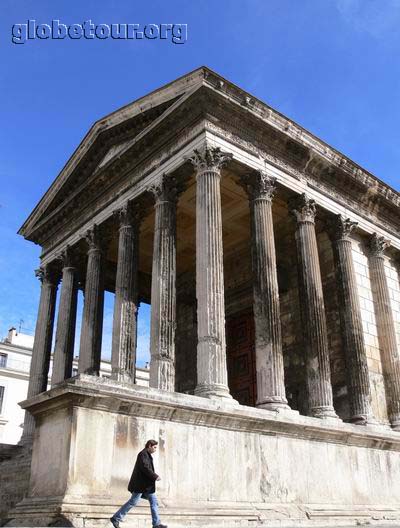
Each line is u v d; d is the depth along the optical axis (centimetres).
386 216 2988
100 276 2800
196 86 2203
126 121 2731
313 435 1930
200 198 2119
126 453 1398
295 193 2483
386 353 2633
